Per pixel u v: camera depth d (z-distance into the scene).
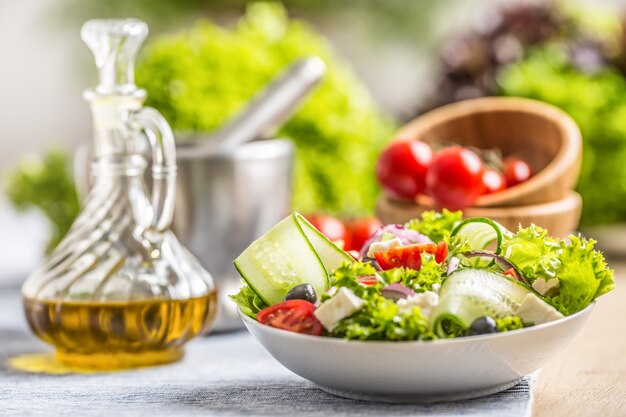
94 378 1.30
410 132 1.89
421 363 1.02
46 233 2.26
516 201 1.62
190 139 1.75
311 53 2.14
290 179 1.68
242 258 1.17
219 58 2.01
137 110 1.38
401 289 1.07
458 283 1.06
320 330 1.06
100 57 1.40
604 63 2.28
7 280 1.96
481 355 1.02
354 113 2.10
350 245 1.81
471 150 1.80
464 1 4.16
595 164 2.14
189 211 1.57
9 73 4.89
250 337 1.54
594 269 1.12
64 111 4.95
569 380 1.27
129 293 1.33
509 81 2.17
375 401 1.11
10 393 1.22
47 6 4.51
